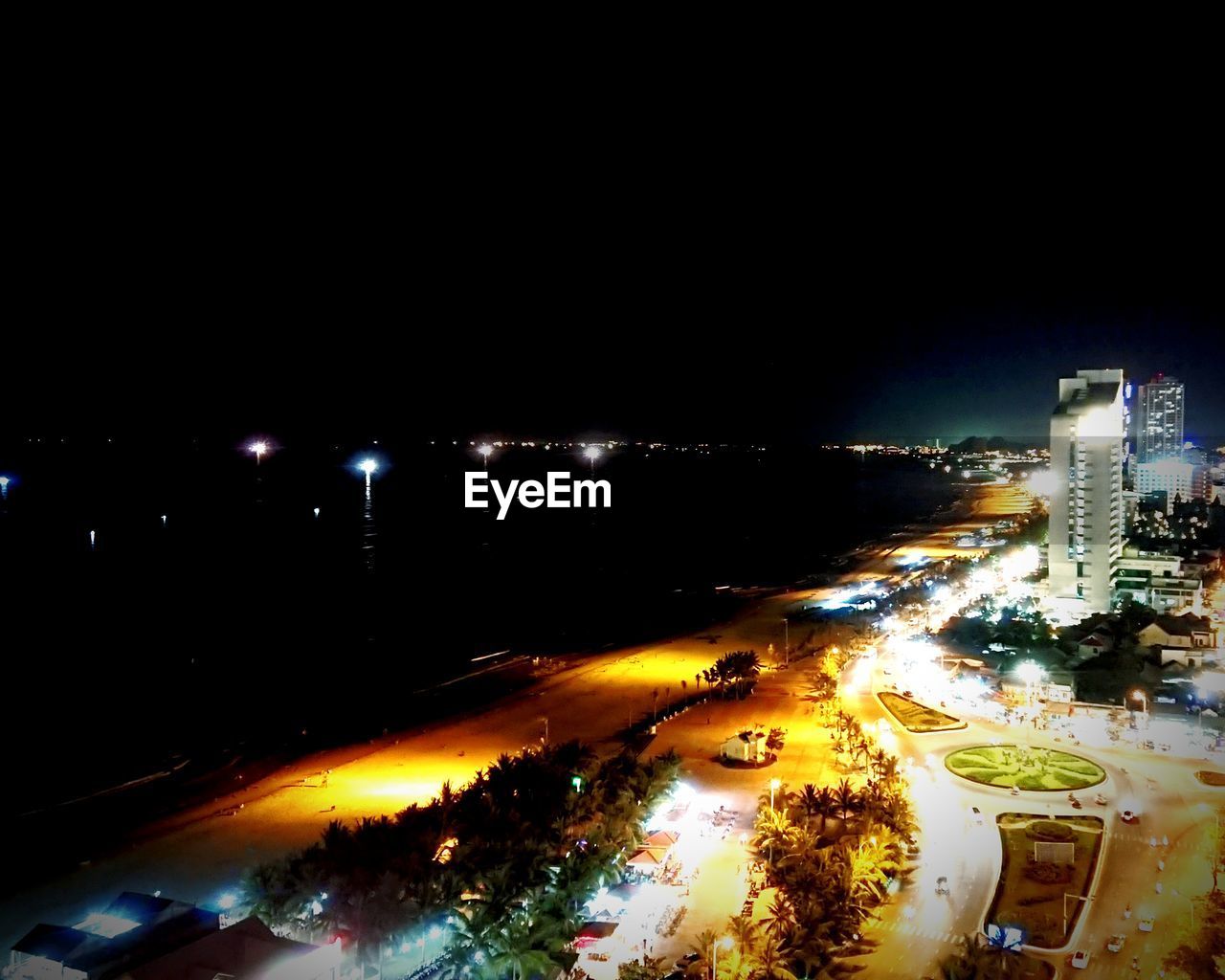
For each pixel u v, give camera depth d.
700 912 92.19
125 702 193.12
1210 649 181.12
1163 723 150.12
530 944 78.75
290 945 75.88
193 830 120.88
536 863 84.88
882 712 161.75
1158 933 86.12
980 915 89.75
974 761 133.62
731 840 109.19
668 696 184.38
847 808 101.69
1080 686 167.62
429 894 80.75
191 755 157.38
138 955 77.56
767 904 93.38
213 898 100.81
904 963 81.50
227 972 71.69
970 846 105.25
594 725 164.88
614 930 88.44
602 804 101.69
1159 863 100.12
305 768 145.25
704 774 134.00
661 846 104.94
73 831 122.50
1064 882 96.12
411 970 83.38
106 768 152.00
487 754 149.88
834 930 82.00
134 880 106.00
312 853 87.06
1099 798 119.25
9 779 146.00
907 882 96.62
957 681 177.88
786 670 199.50
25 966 77.69
